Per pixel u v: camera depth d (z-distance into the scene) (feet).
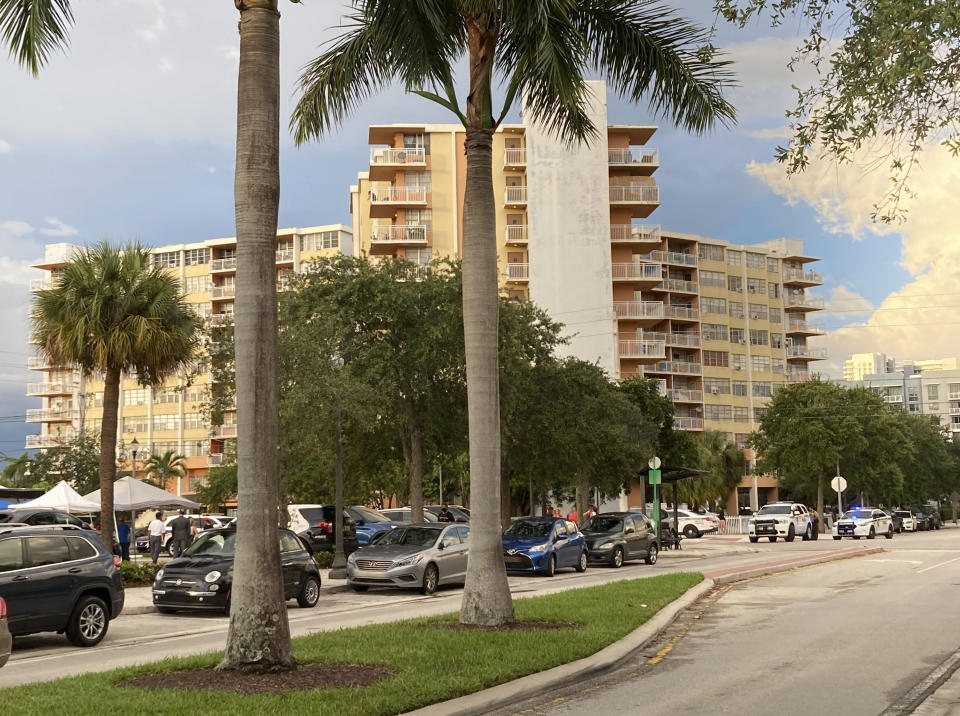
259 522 31.50
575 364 131.23
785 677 34.04
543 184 254.06
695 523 198.90
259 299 32.35
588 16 47.85
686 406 319.88
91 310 83.10
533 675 32.22
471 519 44.55
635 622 45.16
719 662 37.63
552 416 119.85
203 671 31.32
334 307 101.60
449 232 260.01
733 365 333.21
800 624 49.44
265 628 31.07
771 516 165.48
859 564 96.48
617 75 48.65
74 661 41.45
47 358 88.79
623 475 149.48
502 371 108.88
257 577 31.27
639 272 265.95
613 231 264.72
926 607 56.39
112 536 85.61
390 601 69.92
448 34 46.37
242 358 32.04
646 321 270.26
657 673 35.12
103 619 48.14
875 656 38.75
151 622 58.70
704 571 87.30
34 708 25.68
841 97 28.58
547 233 252.62
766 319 345.31
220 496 259.60
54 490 105.50
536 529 92.94
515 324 112.27
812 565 98.58
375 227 255.09
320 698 26.76
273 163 33.12
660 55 47.26
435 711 26.50
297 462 115.65
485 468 44.52
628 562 111.24
